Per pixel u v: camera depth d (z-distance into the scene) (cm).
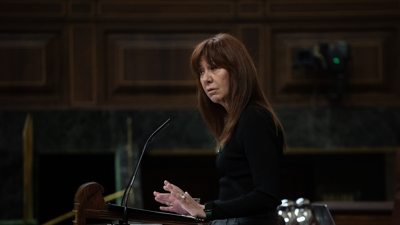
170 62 1459
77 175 1527
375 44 1460
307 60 1388
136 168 543
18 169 1413
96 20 1442
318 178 1692
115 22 1448
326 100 1462
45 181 1518
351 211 1064
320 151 1547
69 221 1518
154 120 1450
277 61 1462
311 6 1457
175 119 1452
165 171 1691
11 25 1428
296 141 1452
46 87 1441
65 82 1444
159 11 1453
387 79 1462
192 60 587
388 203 1093
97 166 1533
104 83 1449
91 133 1434
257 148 513
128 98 1456
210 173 1698
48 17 1434
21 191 1413
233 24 1457
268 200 491
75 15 1439
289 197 1702
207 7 1456
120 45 1452
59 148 1424
